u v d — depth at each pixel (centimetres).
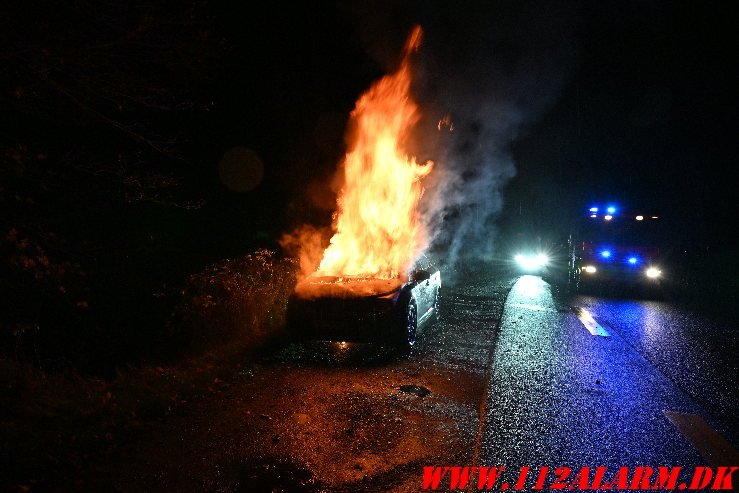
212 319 746
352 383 600
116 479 364
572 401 552
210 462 394
